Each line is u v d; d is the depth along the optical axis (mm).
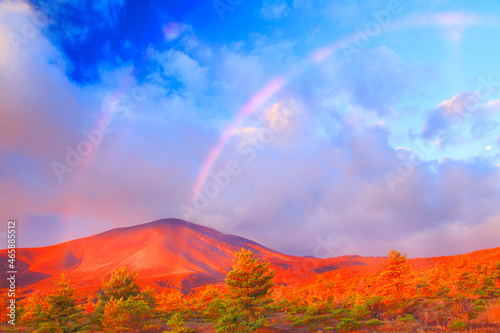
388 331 23328
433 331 20234
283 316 42594
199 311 49281
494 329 17922
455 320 22516
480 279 40812
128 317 33094
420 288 44531
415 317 29531
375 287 53438
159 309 50438
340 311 36906
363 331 24734
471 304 29141
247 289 32188
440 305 30531
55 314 33656
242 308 30562
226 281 33312
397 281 43438
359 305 34469
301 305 48125
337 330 27391
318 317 36750
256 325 27469
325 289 65500
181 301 54156
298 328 31469
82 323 39188
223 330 26000
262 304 32656
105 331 34531
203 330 32250
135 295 41500
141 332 34438
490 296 35688
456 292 39625
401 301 40844
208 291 51188
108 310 33406
